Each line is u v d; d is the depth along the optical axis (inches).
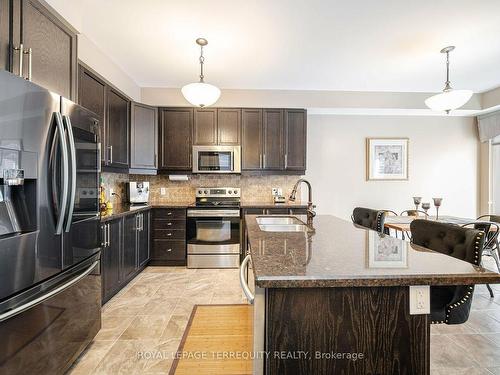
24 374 50.2
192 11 86.3
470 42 105.0
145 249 138.1
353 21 91.7
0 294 45.3
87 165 70.7
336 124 180.1
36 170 52.3
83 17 89.4
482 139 176.2
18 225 52.4
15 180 47.9
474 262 53.8
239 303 103.2
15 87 47.9
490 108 159.8
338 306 36.7
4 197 51.9
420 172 182.4
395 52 113.3
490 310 97.4
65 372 63.2
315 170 180.1
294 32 98.5
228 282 124.3
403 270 37.6
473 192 183.2
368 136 180.9
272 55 116.4
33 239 52.0
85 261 70.9
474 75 136.7
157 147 154.3
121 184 153.6
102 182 132.0
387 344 37.2
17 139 48.3
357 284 35.2
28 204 52.4
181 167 155.6
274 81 146.3
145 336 81.1
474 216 182.7
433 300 54.7
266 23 93.0
